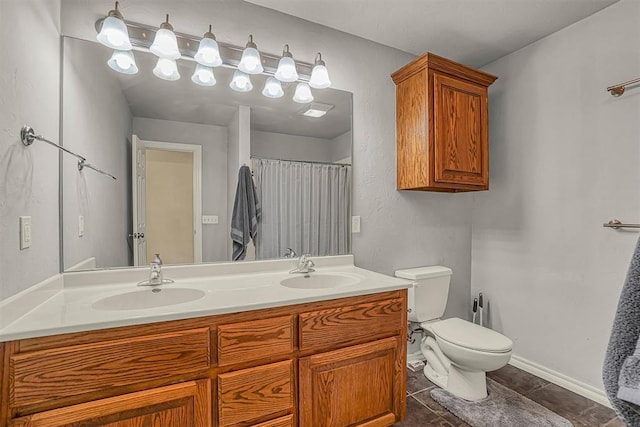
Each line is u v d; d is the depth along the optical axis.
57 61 1.38
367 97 2.21
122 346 1.03
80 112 1.46
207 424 1.15
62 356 0.96
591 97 1.95
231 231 1.81
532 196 2.26
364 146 2.20
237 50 1.79
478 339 1.85
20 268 1.04
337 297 1.41
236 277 1.75
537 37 2.19
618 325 0.50
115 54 1.54
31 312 1.09
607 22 1.87
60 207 1.38
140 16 1.58
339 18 1.96
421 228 2.45
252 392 1.22
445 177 2.07
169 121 1.67
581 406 1.84
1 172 0.94
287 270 1.93
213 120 1.77
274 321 1.28
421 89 2.07
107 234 1.53
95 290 1.41
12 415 0.91
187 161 1.71
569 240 2.06
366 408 1.50
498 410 1.79
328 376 1.40
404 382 1.62
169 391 1.09
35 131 1.17
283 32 1.92
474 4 1.83
